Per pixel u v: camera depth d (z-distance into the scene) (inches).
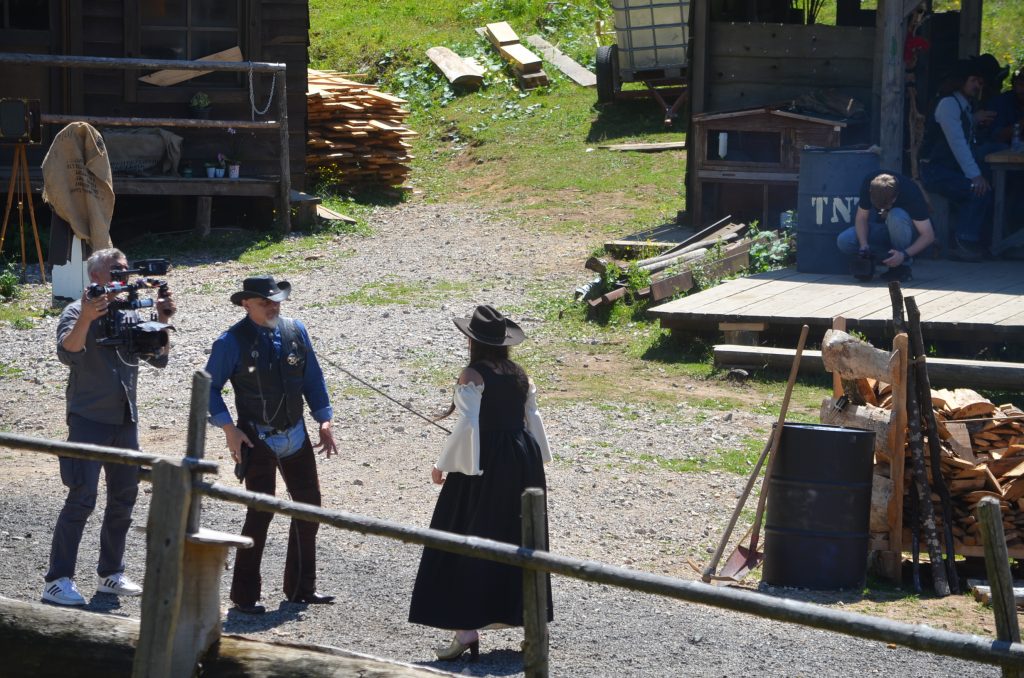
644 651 681.0
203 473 515.8
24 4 2073.1
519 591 660.7
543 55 3198.8
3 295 1684.3
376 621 733.9
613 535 902.4
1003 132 1707.7
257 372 738.2
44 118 1895.9
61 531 734.5
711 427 1170.6
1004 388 1165.1
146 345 727.7
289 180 2066.9
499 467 666.8
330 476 1038.4
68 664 533.6
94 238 1608.0
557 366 1392.7
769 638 706.8
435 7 3607.3
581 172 2475.4
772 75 1973.4
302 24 2187.5
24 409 1245.1
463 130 2817.4
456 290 1728.6
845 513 806.5
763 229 1952.5
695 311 1375.5
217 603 526.0
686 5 2738.7
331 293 1718.8
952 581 815.7
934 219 1667.1
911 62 1797.5
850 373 848.3
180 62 1975.9
